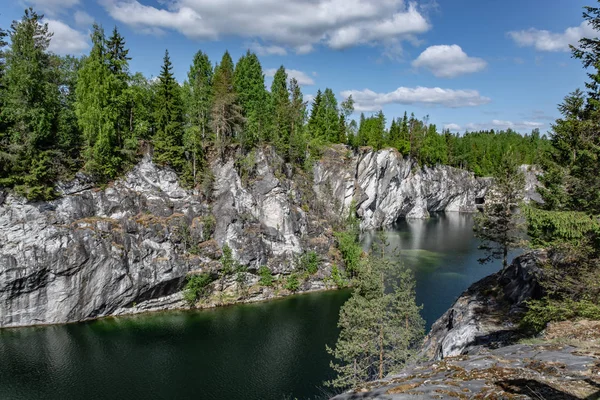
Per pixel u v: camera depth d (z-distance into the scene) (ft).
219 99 210.59
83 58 216.33
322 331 156.35
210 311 178.40
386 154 367.25
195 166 206.59
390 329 96.02
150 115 209.36
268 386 118.32
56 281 158.61
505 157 114.62
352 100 394.73
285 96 277.64
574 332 43.83
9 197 156.56
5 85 161.07
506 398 23.49
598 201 59.16
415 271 216.33
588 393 23.18
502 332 66.59
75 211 168.76
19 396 112.88
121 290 169.78
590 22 47.85
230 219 201.67
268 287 200.54
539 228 57.41
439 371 30.35
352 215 309.83
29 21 159.22
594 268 51.75
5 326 155.63
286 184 236.02
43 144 167.73
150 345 144.25
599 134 58.80
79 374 124.57
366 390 27.48
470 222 407.85
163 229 185.47
